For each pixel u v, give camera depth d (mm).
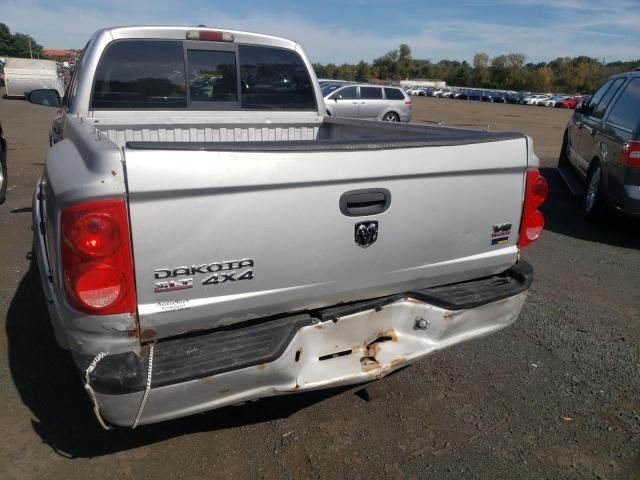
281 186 2049
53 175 2021
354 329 2438
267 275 2125
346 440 2680
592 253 5555
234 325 2221
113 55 3592
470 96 57281
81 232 1788
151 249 1889
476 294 2660
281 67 4164
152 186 1828
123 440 2635
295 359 2244
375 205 2289
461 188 2500
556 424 2828
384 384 3162
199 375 1972
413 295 2547
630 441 2707
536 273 4949
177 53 3766
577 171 7723
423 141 2344
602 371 3318
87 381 1895
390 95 18781
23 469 2422
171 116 3842
